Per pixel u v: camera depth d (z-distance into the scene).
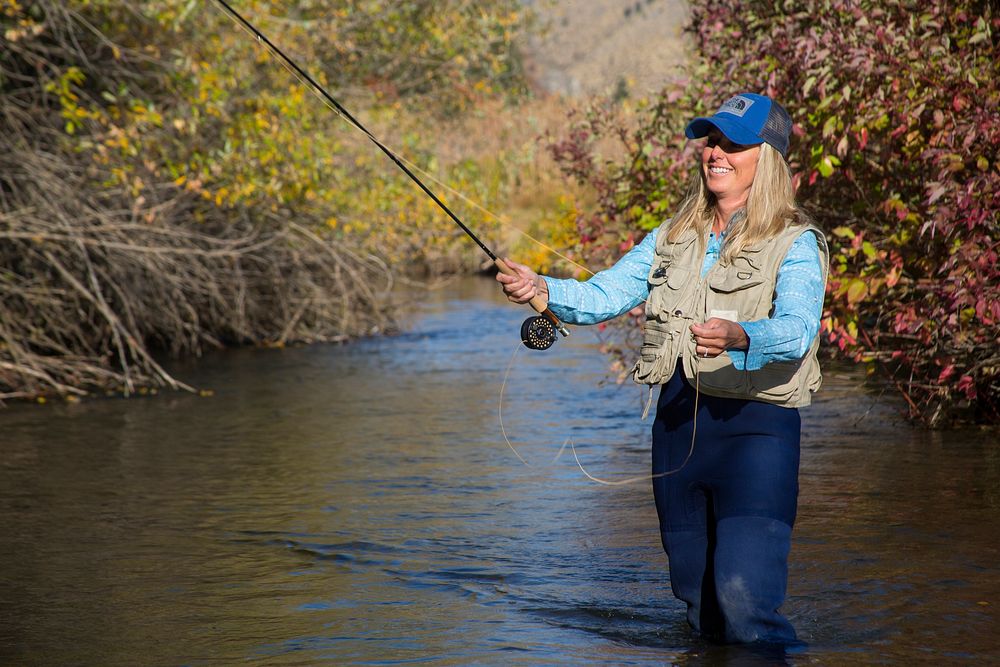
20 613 9.73
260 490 13.99
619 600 9.81
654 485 8.45
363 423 18.31
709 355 7.24
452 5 34.34
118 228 22.84
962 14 14.64
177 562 11.12
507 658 8.48
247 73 25.89
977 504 12.46
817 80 14.56
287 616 9.55
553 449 16.11
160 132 24.42
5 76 25.48
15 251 24.39
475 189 31.11
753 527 7.98
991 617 9.11
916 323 15.03
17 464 15.61
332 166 28.27
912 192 15.61
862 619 9.09
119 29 25.33
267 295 29.66
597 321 8.52
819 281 7.73
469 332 30.39
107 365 24.84
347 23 31.27
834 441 15.67
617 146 21.83
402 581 10.45
